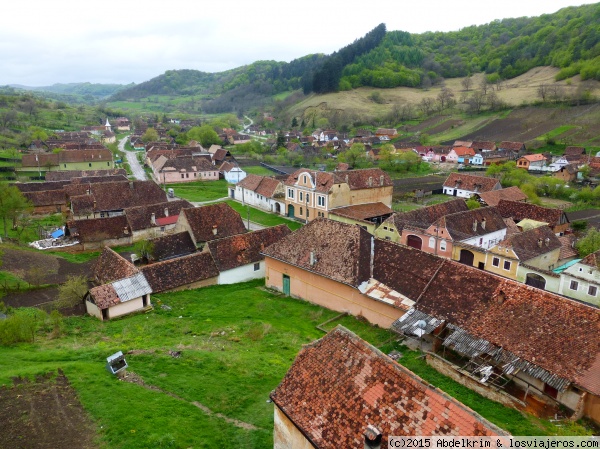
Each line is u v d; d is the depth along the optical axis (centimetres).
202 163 11806
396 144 16288
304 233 4312
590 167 11544
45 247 5956
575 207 8481
